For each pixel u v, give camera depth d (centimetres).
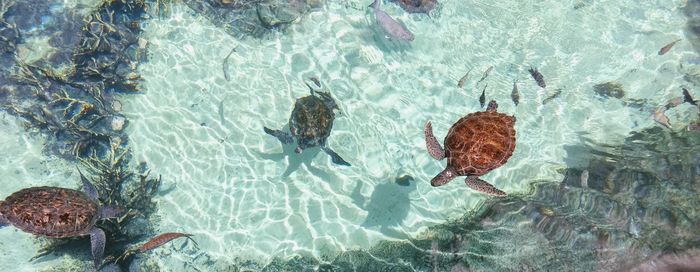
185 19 566
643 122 538
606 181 484
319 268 454
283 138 477
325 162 514
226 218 486
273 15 570
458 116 545
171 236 421
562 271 413
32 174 480
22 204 409
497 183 509
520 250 433
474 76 566
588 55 583
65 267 436
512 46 588
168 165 507
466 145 408
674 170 477
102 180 482
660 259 405
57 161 489
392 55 571
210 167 509
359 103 544
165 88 539
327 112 473
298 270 455
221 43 560
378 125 535
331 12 584
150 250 460
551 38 593
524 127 537
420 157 521
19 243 444
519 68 575
